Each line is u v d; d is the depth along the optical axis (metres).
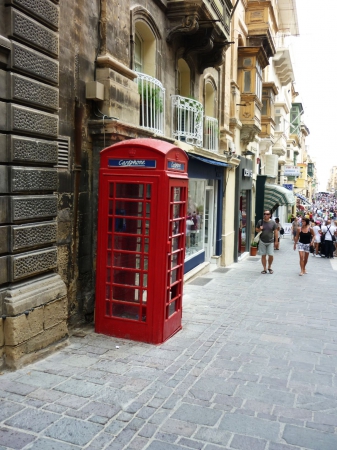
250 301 9.29
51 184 5.53
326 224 18.38
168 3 9.24
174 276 6.65
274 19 22.34
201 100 12.23
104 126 6.48
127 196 6.07
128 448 3.58
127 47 7.38
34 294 5.18
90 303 6.75
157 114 8.57
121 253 6.14
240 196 16.89
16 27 4.78
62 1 5.84
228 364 5.54
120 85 6.98
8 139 4.80
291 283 11.61
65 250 6.11
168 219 5.96
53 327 5.54
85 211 6.58
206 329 7.03
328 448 3.69
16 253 5.00
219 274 12.77
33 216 5.20
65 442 3.62
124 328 6.18
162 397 4.50
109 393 4.52
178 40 10.09
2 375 4.77
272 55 18.78
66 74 5.98
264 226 13.20
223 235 14.55
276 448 3.66
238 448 3.64
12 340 4.87
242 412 4.27
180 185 6.41
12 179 4.84
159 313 6.04
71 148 6.17
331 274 13.46
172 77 10.05
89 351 5.66
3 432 3.72
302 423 4.10
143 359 5.50
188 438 3.76
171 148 6.09
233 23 15.15
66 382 4.71
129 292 6.14
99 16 6.68
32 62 5.05
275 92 24.27
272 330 7.15
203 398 4.54
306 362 5.72
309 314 8.28
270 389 4.84
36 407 4.16
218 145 13.86
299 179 58.34
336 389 4.90
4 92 4.74
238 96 16.47
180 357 5.66
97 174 6.70
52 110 5.52
